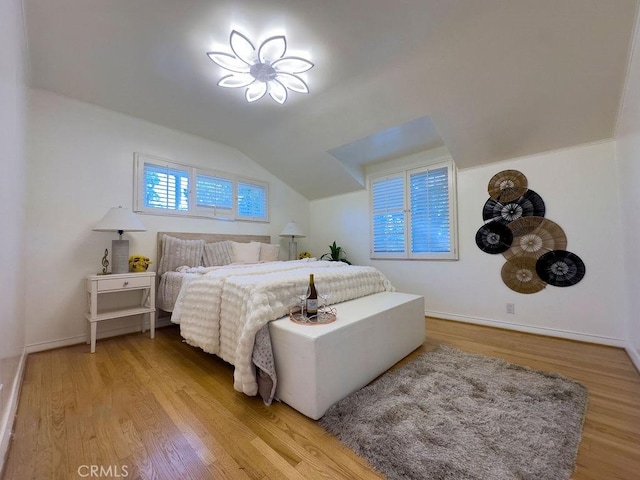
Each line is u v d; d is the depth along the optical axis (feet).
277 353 5.28
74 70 7.38
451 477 3.37
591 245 8.22
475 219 10.49
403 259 12.66
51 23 5.83
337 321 5.55
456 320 10.92
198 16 5.77
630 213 6.81
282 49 6.59
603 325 8.02
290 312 5.99
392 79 7.91
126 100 8.89
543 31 5.93
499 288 9.89
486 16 5.81
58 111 8.39
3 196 4.03
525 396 5.18
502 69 6.96
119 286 8.17
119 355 7.44
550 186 8.92
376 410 4.74
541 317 9.04
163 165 10.69
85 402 5.09
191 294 7.34
